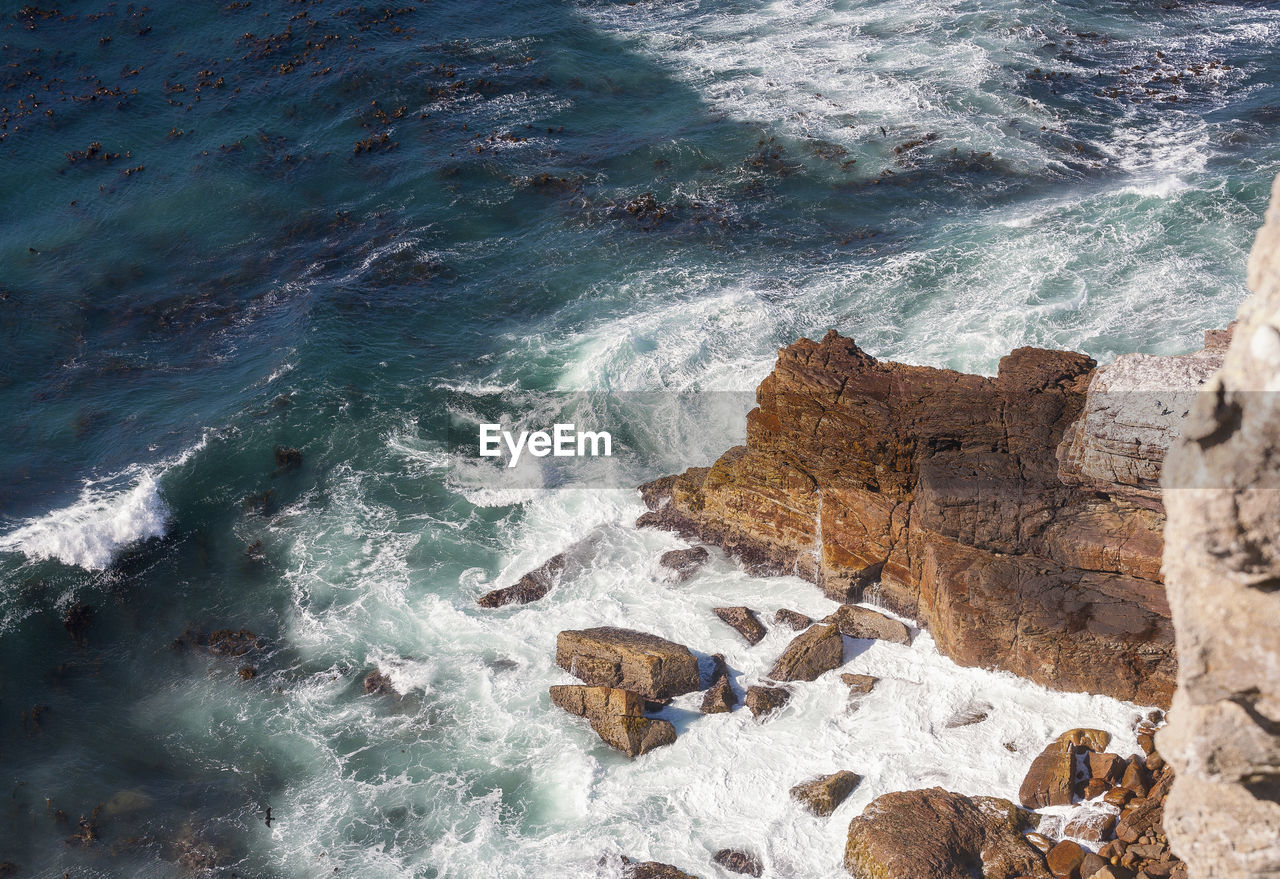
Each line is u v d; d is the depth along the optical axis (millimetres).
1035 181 39844
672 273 36250
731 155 43844
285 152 45875
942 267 33938
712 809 19344
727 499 25062
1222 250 32969
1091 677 20078
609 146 45281
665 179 42531
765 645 22719
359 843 19406
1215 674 9125
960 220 37594
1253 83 46656
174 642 24031
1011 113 45156
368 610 24594
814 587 24219
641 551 25703
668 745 20641
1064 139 42812
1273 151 39438
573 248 38375
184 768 21172
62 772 21047
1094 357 28781
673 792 19766
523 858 18781
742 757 20234
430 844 19281
